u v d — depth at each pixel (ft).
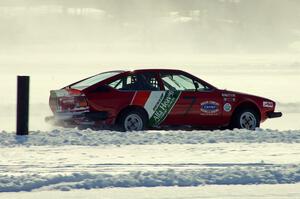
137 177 76.23
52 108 123.03
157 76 123.75
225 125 126.82
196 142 104.58
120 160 88.22
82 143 102.06
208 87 126.11
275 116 129.39
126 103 120.67
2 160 87.35
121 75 122.01
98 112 119.44
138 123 121.90
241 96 127.24
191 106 124.06
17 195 68.95
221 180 76.48
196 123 124.98
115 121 120.88
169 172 78.74
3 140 103.40
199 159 89.66
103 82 120.67
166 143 103.55
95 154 92.94
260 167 83.20
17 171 79.82
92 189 72.13
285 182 77.05
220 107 125.80
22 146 99.40
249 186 74.95
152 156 91.81
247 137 108.88
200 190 72.49
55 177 74.79
